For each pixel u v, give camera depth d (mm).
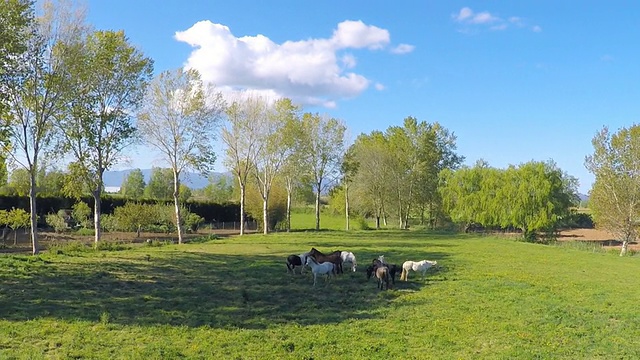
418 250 38125
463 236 59062
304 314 16500
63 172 38250
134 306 16484
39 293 17578
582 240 66562
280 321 15523
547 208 64438
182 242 44500
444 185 78688
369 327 15070
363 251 36781
